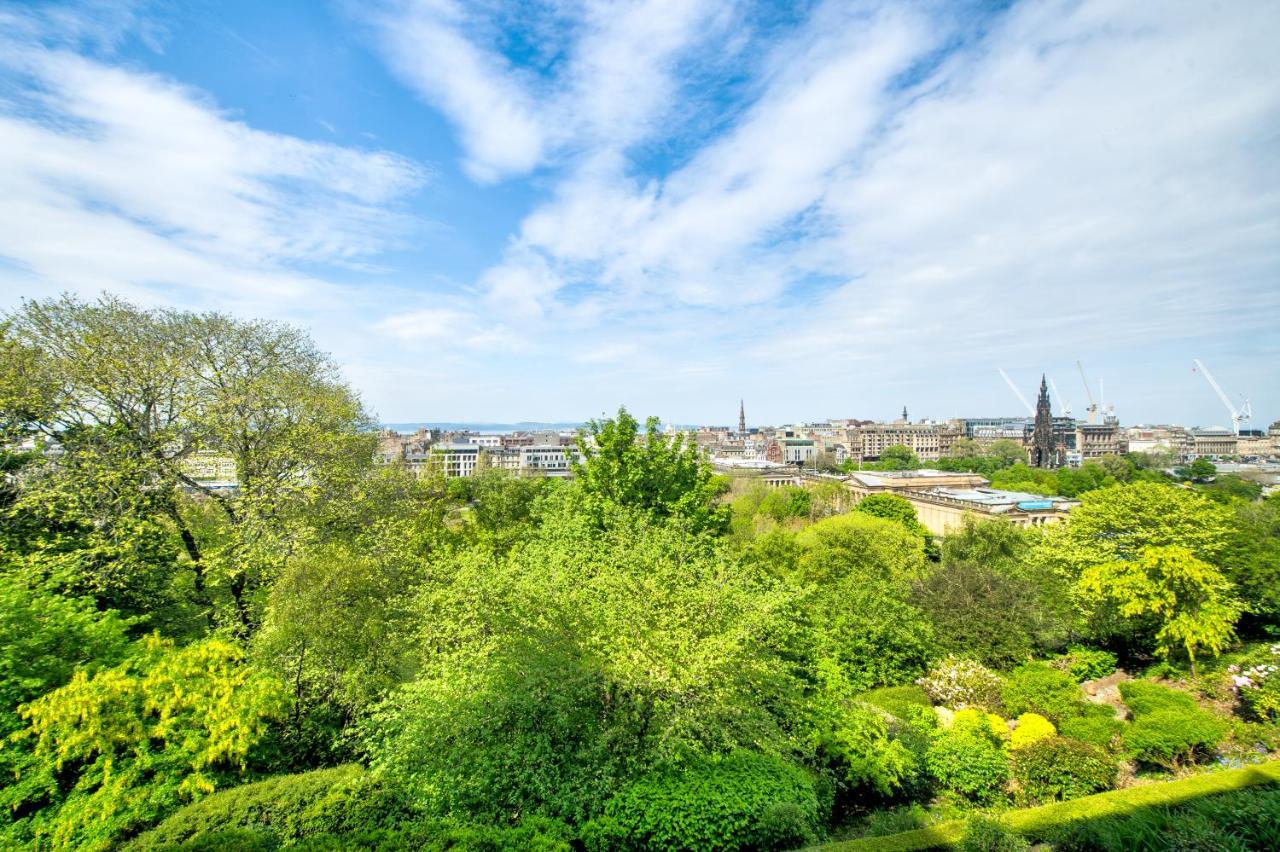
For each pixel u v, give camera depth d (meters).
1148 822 12.12
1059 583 40.59
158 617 29.02
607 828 14.27
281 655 20.84
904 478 145.38
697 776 15.70
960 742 22.52
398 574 28.73
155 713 16.92
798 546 55.56
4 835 14.25
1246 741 23.12
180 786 15.34
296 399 33.34
